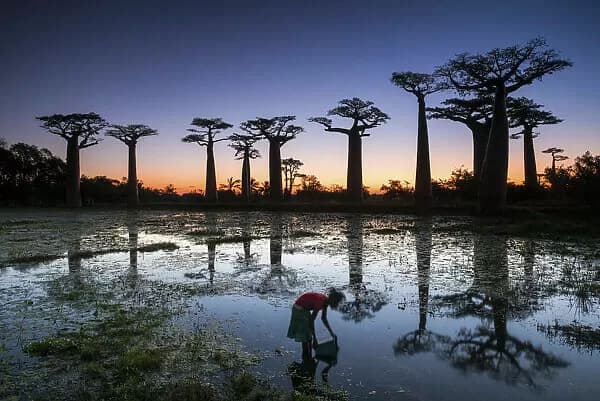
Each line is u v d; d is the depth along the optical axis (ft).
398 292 27.40
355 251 44.96
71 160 149.38
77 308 24.13
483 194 80.07
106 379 15.17
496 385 14.73
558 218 70.44
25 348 17.80
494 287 28.12
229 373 15.67
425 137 100.01
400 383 14.88
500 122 77.92
